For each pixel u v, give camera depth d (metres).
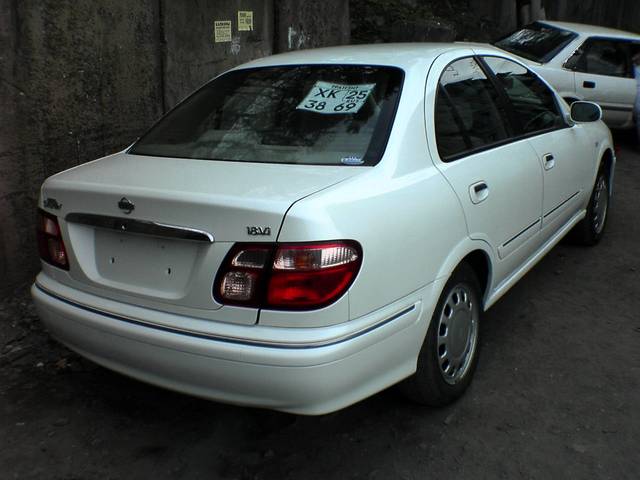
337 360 2.46
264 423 3.18
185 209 2.54
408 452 2.95
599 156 5.20
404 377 2.86
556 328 4.11
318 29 8.33
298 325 2.44
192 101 3.71
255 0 6.92
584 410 3.25
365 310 2.57
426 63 3.40
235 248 2.47
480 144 3.56
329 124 3.13
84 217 2.82
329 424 3.16
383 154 2.91
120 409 3.30
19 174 4.40
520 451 2.95
